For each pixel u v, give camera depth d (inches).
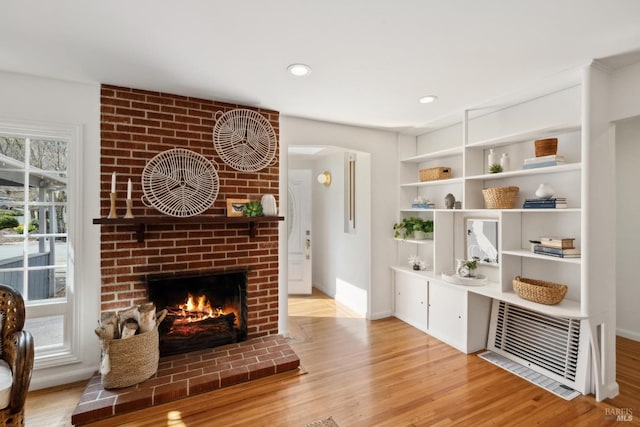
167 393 83.6
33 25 64.7
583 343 89.0
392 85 95.8
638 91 80.5
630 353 112.1
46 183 93.9
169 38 70.1
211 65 83.2
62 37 69.4
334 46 73.7
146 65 83.1
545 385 91.8
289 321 146.6
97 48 74.2
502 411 80.1
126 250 98.0
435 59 79.8
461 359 108.8
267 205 115.2
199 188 106.6
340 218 178.7
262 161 117.6
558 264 102.3
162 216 101.3
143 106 99.8
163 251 102.7
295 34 68.6
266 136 118.3
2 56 78.0
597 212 84.7
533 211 100.7
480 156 122.4
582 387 87.3
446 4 58.4
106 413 77.0
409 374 98.5
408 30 67.1
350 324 142.7
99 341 96.3
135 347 86.7
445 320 123.3
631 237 127.3
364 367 103.1
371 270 149.0
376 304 150.3
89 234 95.1
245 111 114.6
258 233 118.3
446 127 142.6
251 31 67.4
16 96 87.4
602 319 86.4
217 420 76.9
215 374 92.4
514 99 107.4
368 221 150.5
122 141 97.3
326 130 134.8
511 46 73.5
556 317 98.3
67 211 94.3
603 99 84.8
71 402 83.6
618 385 90.6
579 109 94.3
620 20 63.3
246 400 84.9
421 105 113.4
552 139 95.2
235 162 113.0
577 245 96.1
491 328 116.6
